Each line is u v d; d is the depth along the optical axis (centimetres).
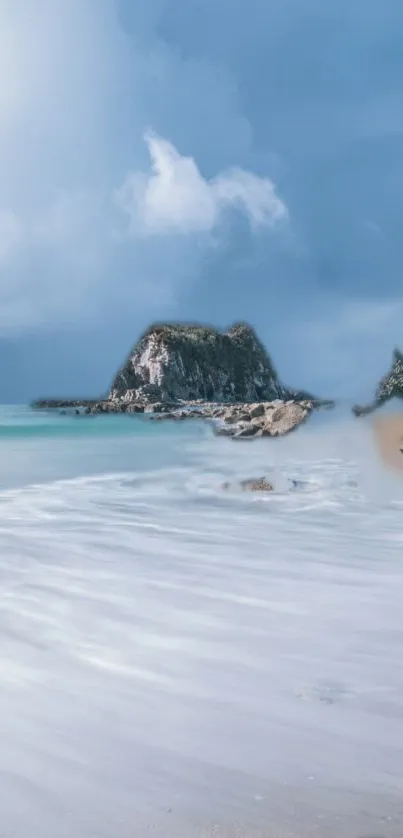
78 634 354
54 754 232
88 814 197
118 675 299
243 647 333
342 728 248
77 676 298
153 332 7650
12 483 1084
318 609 397
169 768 222
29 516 752
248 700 273
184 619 378
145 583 458
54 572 489
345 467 1147
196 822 193
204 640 344
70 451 1828
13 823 193
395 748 234
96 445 2059
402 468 1053
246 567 505
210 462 1398
